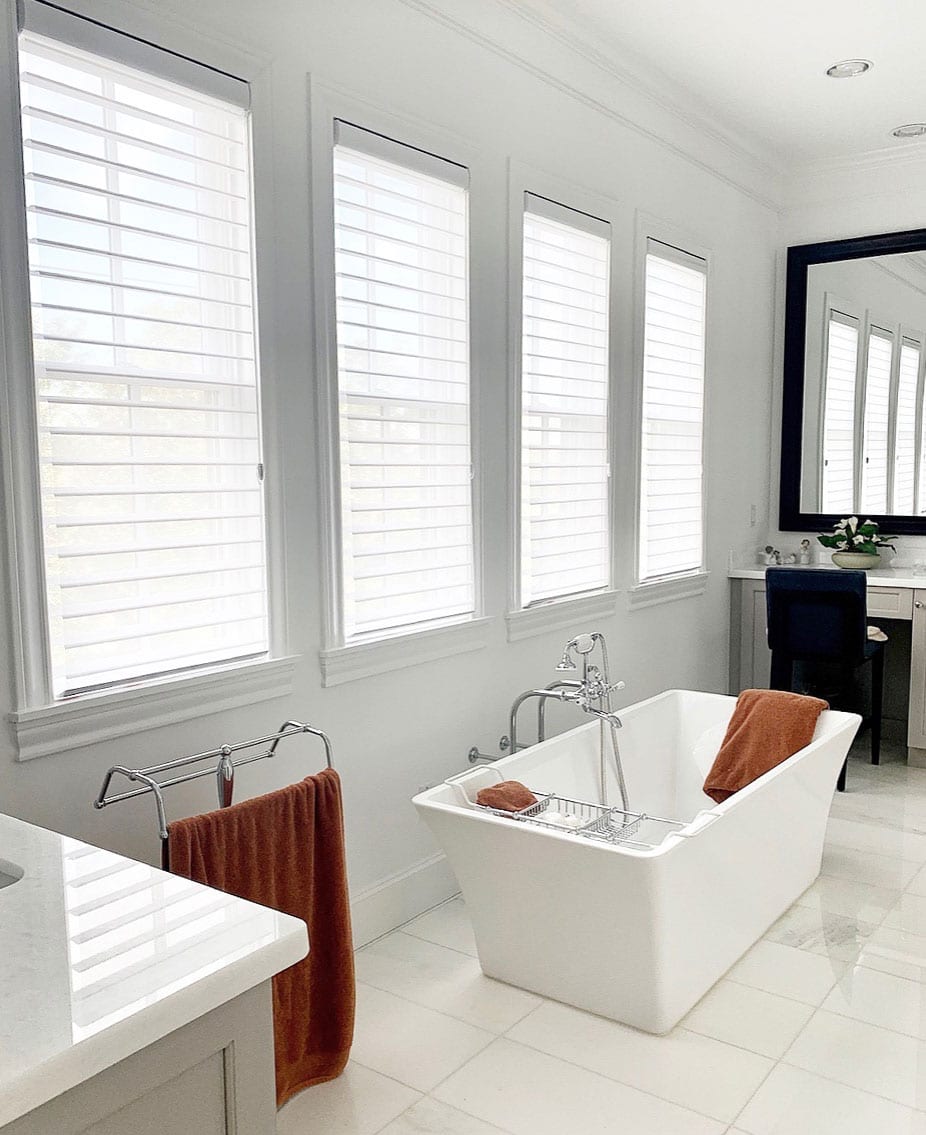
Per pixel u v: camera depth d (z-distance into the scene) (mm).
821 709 3355
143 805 2158
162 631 2160
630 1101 2111
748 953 2785
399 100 2773
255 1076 1030
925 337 4844
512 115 3230
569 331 3633
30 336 1891
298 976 2125
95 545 2064
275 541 2445
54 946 1005
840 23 3436
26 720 1905
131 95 2100
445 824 2498
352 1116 2072
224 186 2311
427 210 2947
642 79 3824
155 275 2156
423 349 2930
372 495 2783
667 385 4340
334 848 2180
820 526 5285
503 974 2609
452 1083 2184
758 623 5000
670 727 3742
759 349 5184
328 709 2656
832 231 5152
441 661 3059
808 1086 2160
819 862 3303
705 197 4512
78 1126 854
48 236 1938
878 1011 2471
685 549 4566
